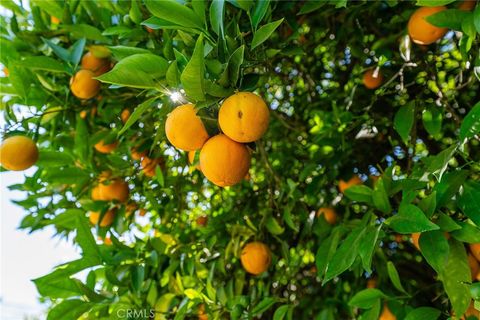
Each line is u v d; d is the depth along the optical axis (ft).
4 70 3.94
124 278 3.31
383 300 2.89
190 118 2.28
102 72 3.58
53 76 3.71
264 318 4.32
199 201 4.67
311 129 4.43
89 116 4.00
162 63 2.41
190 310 3.31
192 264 3.59
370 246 2.30
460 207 2.32
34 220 4.09
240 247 3.58
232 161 2.25
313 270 4.56
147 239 3.68
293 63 4.57
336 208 4.20
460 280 2.29
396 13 3.77
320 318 3.88
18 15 3.94
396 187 2.70
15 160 3.32
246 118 2.14
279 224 3.98
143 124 3.89
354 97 4.28
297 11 3.44
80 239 3.02
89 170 3.88
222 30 2.34
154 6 2.45
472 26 2.56
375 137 4.27
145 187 4.11
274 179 4.23
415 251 4.29
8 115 3.47
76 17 3.67
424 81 3.76
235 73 2.26
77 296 2.93
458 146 2.38
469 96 4.11
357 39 3.96
